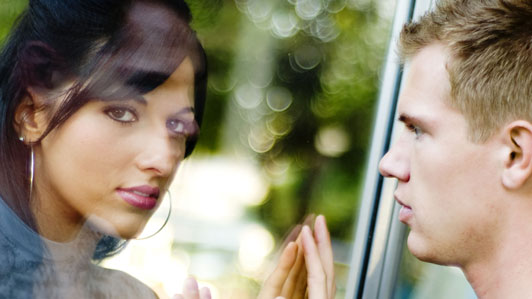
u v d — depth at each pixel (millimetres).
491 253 1075
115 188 1037
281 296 1278
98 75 983
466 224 1067
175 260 1150
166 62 1064
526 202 1032
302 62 1323
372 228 1392
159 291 1128
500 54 1014
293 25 1297
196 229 1178
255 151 1263
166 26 1060
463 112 1042
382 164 1161
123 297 1073
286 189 1313
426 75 1093
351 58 1379
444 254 1103
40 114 959
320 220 1293
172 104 1093
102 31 981
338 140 1365
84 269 1024
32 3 947
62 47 958
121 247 1071
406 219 1145
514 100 1002
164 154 1094
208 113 1183
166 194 1129
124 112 1026
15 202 951
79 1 960
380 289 1399
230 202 1229
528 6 1025
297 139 1323
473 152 1044
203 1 1125
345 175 1374
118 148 1024
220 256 1214
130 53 1012
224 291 1214
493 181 1042
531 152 1004
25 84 949
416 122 1099
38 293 971
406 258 1425
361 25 1385
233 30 1195
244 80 1227
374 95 1391
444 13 1095
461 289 1500
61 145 978
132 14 1012
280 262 1286
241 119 1240
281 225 1306
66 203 992
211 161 1199
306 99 1323
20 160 954
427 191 1089
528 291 1049
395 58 1379
